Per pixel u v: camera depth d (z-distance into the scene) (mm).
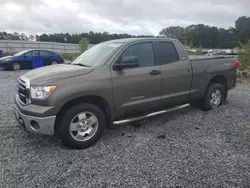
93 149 3293
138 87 3738
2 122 4352
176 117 4762
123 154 3127
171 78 4184
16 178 2539
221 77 5379
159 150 3242
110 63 3518
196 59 4734
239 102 6004
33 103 3033
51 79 3037
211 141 3559
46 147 3346
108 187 2391
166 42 4273
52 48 35250
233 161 2920
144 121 4508
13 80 10023
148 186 2404
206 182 2467
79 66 3703
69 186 2406
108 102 3463
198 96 4809
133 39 3910
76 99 3285
